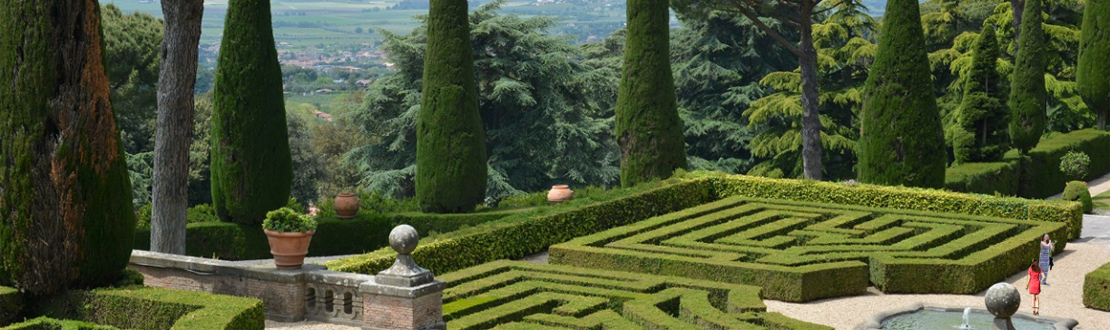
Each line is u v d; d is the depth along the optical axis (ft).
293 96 351.25
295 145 195.31
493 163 152.35
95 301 51.11
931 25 171.42
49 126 50.49
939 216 92.38
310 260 87.10
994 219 90.84
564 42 156.66
